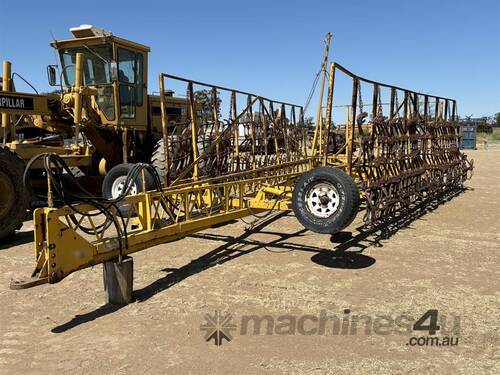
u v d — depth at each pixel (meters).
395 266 5.31
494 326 3.70
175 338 3.46
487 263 5.45
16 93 7.26
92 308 4.07
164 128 6.55
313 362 3.10
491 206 9.48
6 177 6.04
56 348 3.33
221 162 8.55
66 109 8.43
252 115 9.62
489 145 39.50
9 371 3.00
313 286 4.61
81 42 9.07
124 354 3.22
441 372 2.99
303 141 12.74
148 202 4.52
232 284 4.66
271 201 5.84
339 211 4.84
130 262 4.16
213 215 5.39
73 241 3.77
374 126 6.73
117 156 9.34
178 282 4.72
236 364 3.08
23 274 4.99
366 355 3.21
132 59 9.50
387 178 7.08
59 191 3.70
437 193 10.43
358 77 6.17
